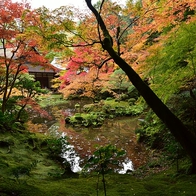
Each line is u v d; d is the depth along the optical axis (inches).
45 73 1183.6
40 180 205.3
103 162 140.5
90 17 234.7
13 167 207.5
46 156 303.3
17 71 381.1
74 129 533.6
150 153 337.4
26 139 328.8
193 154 163.0
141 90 174.4
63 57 274.8
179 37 190.2
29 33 218.5
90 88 623.8
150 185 190.2
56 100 1005.8
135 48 302.7
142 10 240.2
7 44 351.9
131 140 418.3
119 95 786.2
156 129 310.5
